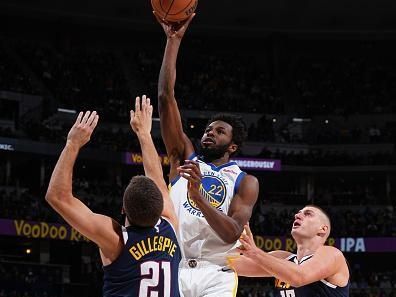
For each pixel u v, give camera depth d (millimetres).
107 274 4250
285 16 35875
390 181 32656
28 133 28062
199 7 35250
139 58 35438
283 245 27266
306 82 35781
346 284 5617
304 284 5270
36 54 33344
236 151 5602
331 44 37500
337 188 32938
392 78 35938
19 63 32375
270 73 36406
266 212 30031
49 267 25453
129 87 33719
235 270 5406
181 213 5246
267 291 26125
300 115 33750
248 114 33250
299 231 5824
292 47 37500
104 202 27562
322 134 32719
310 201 30359
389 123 33219
